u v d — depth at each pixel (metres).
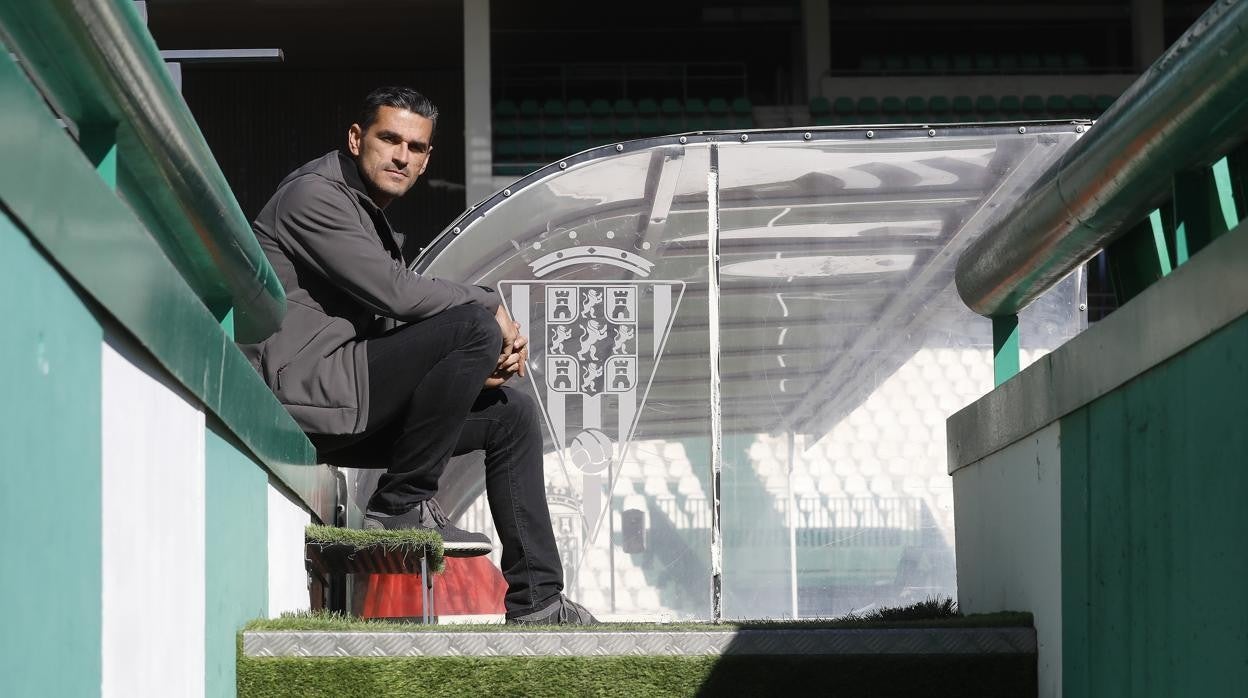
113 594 2.73
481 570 9.20
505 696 4.41
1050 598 4.46
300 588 5.70
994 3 34.50
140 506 2.95
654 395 9.06
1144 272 4.34
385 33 33.19
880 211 9.25
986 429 5.26
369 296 6.01
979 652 4.53
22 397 2.13
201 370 3.53
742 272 9.16
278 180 34.91
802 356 9.16
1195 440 3.22
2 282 2.03
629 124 31.97
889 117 31.47
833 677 4.48
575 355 9.05
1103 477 3.92
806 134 9.20
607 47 37.28
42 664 2.26
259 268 4.48
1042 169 9.19
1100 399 3.95
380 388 6.10
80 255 2.39
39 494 2.23
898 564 9.10
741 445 9.07
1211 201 3.67
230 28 32.88
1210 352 3.12
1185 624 3.28
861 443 9.14
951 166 9.27
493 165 30.42
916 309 9.23
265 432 4.70
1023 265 4.93
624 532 8.98
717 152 9.17
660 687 4.45
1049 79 31.59
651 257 9.12
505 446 6.29
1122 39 35.81
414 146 6.36
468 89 29.83
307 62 34.81
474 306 6.16
